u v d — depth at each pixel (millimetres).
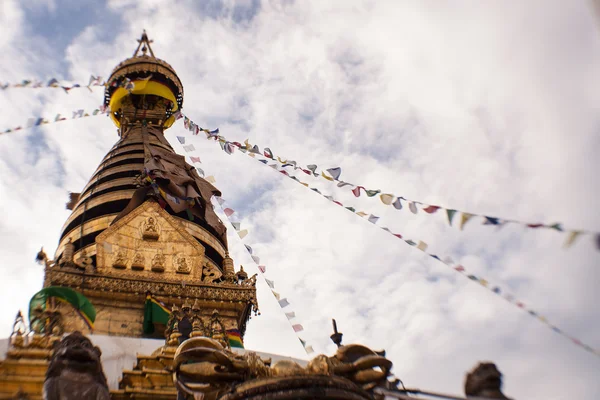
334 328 13195
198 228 27578
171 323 17891
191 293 22016
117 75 35812
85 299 16406
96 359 12422
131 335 20219
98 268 22484
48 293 16188
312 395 10359
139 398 14773
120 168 30297
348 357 12109
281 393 10398
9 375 14156
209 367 11672
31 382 14023
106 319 20453
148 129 34000
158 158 26594
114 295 21141
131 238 23844
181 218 27328
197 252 24047
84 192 30297
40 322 16156
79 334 12844
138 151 31562
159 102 36250
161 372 15492
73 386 11750
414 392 11219
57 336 15688
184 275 23234
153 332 20547
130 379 15414
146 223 24438
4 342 15969
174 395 14914
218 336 17453
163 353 16516
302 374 10766
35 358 14898
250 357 11805
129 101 35688
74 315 18516
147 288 21594
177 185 25516
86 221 27375
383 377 11703
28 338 15398
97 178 30219
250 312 22891
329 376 10773
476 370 11500
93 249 24781
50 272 20797
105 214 27469
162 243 24000
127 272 22688
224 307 22250
